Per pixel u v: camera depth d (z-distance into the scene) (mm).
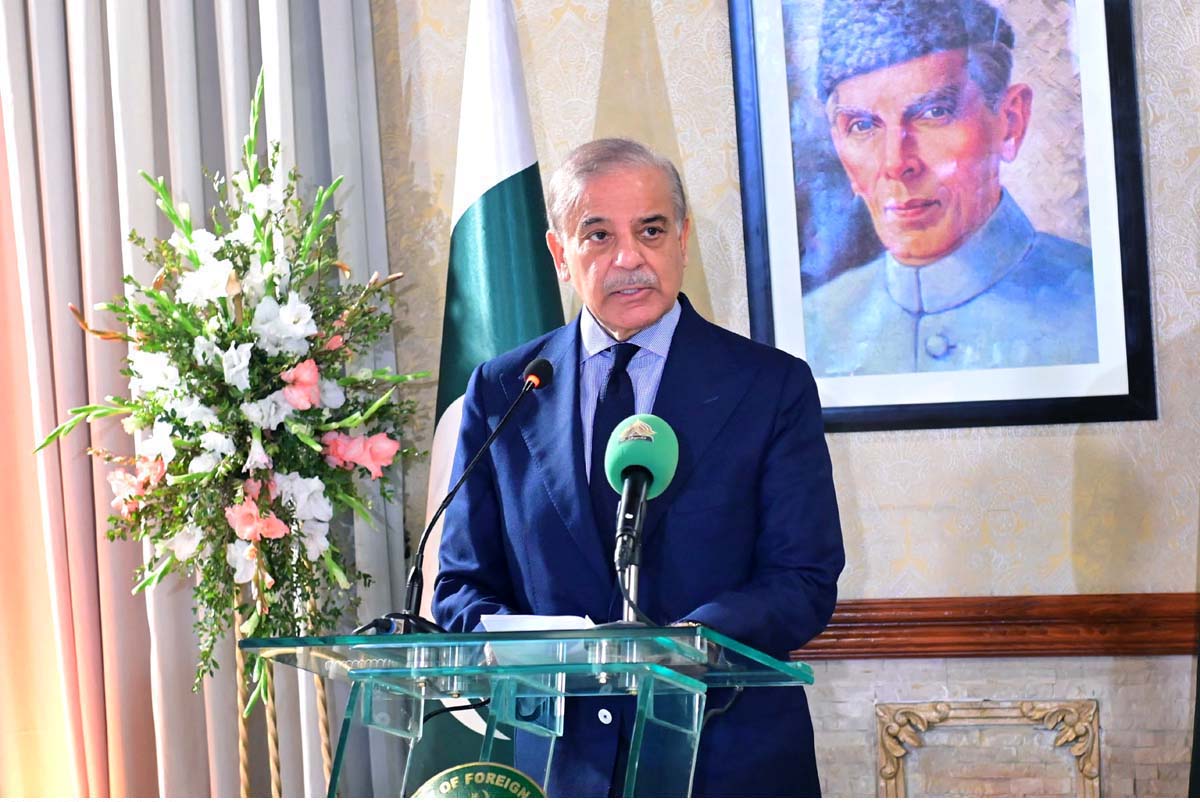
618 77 3162
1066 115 2955
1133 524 2887
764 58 3064
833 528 2008
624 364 2129
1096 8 2951
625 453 1617
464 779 1274
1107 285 2916
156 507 2641
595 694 1543
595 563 1977
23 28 3178
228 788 2980
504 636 1306
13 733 3143
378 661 1497
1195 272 2902
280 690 3018
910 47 3018
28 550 3182
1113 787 2842
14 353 3209
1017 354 2939
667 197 2121
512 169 2928
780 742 1930
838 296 3004
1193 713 2816
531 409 2143
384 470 3061
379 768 2990
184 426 2574
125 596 3061
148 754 3078
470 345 2893
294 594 2668
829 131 3033
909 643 2900
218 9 3156
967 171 2982
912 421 2943
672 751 1421
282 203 2744
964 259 2971
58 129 3135
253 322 2566
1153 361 2893
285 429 2639
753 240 3033
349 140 3152
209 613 2736
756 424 2041
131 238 2709
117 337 2670
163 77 3217
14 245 3225
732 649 1336
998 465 2936
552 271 2934
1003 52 2986
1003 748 2891
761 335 3018
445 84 3240
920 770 2910
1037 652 2861
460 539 2131
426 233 3217
